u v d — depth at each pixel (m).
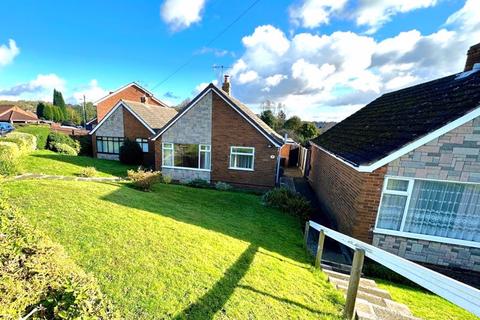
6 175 10.21
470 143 5.95
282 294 4.01
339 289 4.61
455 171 6.16
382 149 6.95
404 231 6.79
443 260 6.64
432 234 6.65
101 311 2.29
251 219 8.74
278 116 53.84
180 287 3.61
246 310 3.42
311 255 6.54
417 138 6.15
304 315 3.57
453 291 2.65
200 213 8.14
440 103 7.25
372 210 6.86
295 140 36.28
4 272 2.19
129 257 4.11
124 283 3.45
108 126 21.73
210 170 15.35
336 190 9.43
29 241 2.79
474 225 6.35
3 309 1.89
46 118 60.41
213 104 14.50
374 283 5.52
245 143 14.57
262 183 14.82
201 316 3.14
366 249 4.12
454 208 6.41
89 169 13.89
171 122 15.01
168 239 5.08
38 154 17.84
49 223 4.77
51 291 2.29
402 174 6.49
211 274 4.11
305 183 17.89
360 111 14.05
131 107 20.83
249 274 4.42
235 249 5.40
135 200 7.82
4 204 3.63
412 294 5.39
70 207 5.82
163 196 9.80
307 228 6.96
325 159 12.14
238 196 12.23
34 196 6.15
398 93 11.84
